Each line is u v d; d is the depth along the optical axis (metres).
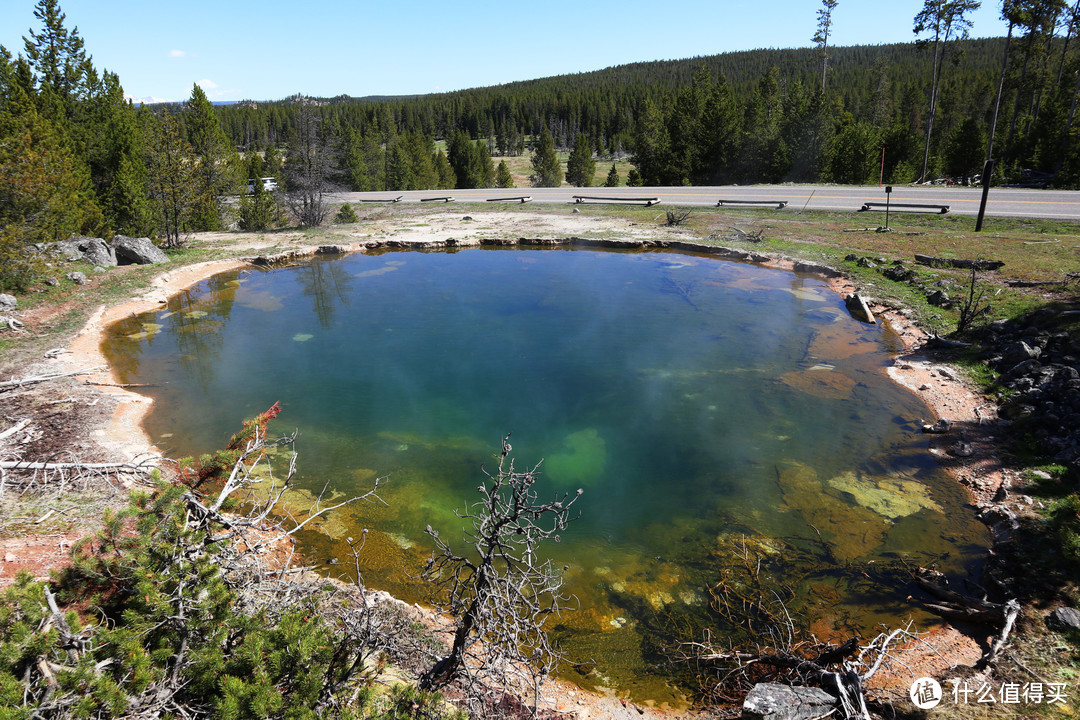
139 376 12.58
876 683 5.41
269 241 24.88
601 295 18.17
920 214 24.28
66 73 29.25
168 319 16.44
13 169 15.84
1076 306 12.64
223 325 16.22
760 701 4.76
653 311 16.69
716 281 18.97
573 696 5.56
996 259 17.31
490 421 11.02
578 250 23.73
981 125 48.44
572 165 77.50
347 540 7.70
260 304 18.00
